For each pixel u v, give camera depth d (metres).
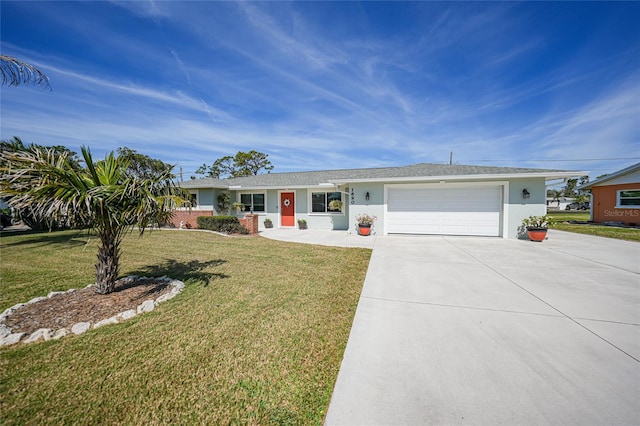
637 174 15.53
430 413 1.98
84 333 3.08
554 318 3.54
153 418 1.94
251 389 2.25
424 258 7.18
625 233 12.30
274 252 8.10
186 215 14.96
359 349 2.85
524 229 10.29
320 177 16.09
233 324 3.38
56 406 2.03
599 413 1.95
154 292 4.39
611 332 3.16
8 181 3.17
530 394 2.15
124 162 4.39
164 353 2.73
